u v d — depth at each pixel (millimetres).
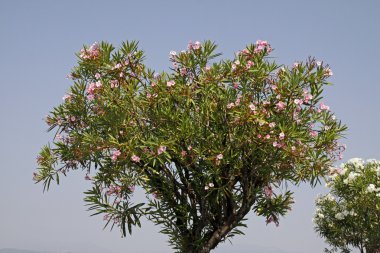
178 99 9906
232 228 10203
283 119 9680
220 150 9578
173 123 9711
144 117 9922
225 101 9797
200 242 10055
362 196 14438
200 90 9852
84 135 9828
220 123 9867
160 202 10305
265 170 9742
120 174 10031
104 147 9555
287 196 10656
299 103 9383
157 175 10141
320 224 16281
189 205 10320
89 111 10344
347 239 15562
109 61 10016
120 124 9578
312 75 9477
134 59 9977
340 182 14969
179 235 10125
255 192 9945
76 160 10266
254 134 9438
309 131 9938
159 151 9203
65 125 10461
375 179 14758
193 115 9938
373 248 14953
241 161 9695
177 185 10211
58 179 10383
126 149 9500
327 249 16078
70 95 10336
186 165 9703
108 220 9914
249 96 9891
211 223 10289
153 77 10156
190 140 9734
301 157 9477
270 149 9594
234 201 10102
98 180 10172
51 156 10414
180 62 10086
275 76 10031
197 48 9953
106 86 9711
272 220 10750
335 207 15789
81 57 10039
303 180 9961
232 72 9766
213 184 9734
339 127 9852
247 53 10086
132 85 9781
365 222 14898
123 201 9984
